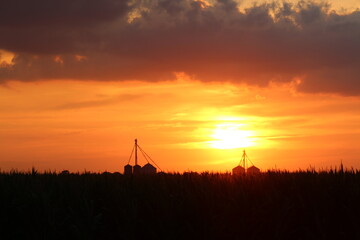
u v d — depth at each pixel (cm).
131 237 1748
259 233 1744
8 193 1886
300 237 1720
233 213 1772
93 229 1741
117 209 1834
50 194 1908
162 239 1745
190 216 1783
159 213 1805
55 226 1775
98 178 2161
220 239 1745
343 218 1705
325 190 1759
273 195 1798
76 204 1884
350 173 1920
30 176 2155
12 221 1830
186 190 1917
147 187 2017
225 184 1977
